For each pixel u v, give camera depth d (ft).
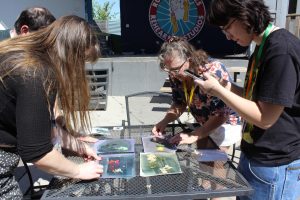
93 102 14.46
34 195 6.46
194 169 5.16
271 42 4.37
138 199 4.42
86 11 22.13
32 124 3.88
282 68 4.23
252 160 5.09
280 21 18.74
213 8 4.55
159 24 20.90
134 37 21.38
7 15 18.93
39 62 3.95
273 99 4.27
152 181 4.81
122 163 5.36
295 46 4.31
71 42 4.13
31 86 3.85
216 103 6.24
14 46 4.10
